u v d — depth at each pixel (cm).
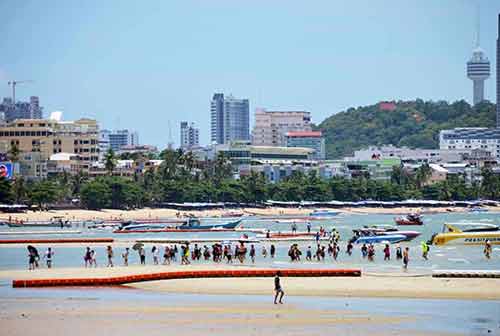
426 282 16788
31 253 19288
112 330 12038
